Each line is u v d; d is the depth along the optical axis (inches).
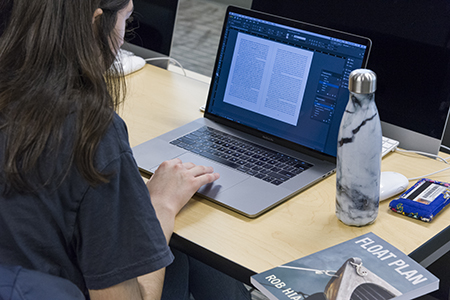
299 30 45.5
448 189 39.9
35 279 23.5
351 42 42.4
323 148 44.6
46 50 24.4
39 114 24.0
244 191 39.5
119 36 29.9
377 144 33.4
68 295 24.3
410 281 29.6
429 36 47.5
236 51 49.6
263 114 48.1
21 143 23.8
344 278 29.8
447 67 46.8
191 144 46.9
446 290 55.9
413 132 50.0
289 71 46.1
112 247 26.4
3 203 24.9
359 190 34.7
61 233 26.1
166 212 35.4
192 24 202.2
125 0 27.9
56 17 24.5
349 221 36.0
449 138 55.7
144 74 67.3
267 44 47.5
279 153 45.8
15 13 24.6
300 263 31.4
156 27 69.7
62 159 24.6
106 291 26.8
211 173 40.6
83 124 24.7
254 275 30.4
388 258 31.9
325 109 44.2
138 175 27.4
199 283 49.4
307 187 41.2
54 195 25.0
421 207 37.2
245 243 34.2
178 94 61.0
